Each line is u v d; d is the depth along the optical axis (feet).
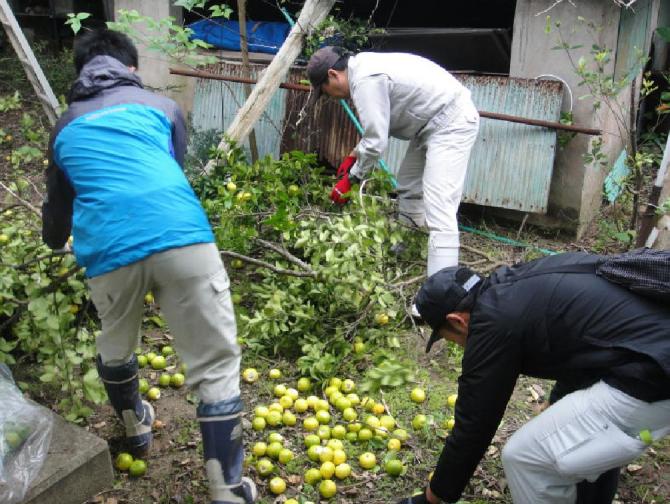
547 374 8.43
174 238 8.69
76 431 10.11
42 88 18.72
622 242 18.65
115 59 9.89
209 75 20.34
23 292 13.94
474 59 21.48
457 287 8.38
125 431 11.82
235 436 9.28
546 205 18.51
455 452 8.49
